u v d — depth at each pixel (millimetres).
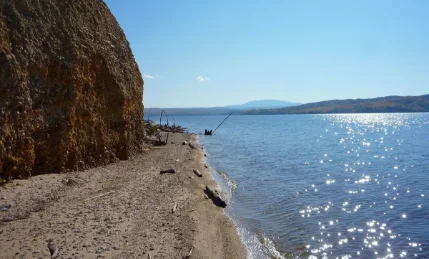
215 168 25250
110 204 12109
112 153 21203
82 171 17312
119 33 24859
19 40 14797
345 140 53469
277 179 21625
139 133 26578
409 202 16109
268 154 34688
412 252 10344
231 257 9398
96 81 19938
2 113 13141
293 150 38688
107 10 23922
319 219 13438
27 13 15984
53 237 8734
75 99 17172
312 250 10422
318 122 131250
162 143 35219
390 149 40281
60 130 16219
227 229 11781
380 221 13297
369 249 10594
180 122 137875
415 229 12352
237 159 30641
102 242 8711
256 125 109062
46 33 16469
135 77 25641
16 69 14031
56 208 11148
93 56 19359
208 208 13781
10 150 13414
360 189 18938
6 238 8516
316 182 20766
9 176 13438
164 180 17031
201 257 8797
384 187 19453
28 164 14453
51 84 16062
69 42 17422
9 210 10531
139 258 8094
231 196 16844
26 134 14359
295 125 107875
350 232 12023
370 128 87812
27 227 9328
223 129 85188
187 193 15047
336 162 29594
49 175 15125
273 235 11586
